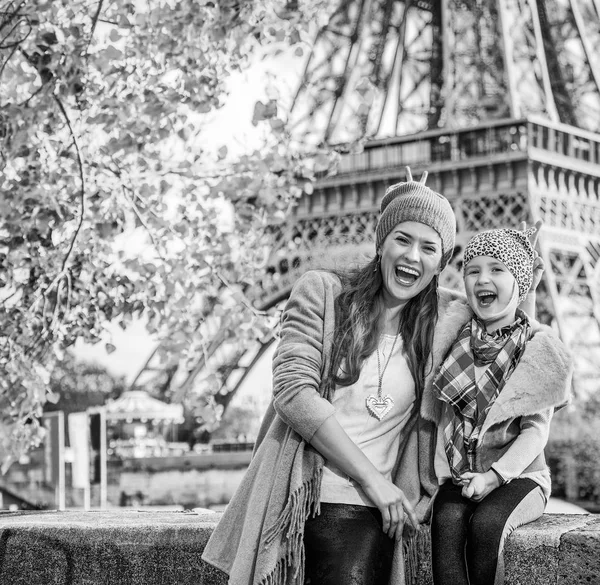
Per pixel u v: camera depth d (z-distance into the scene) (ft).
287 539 17.83
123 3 43.52
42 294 45.29
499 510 18.06
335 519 18.07
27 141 42.75
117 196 46.88
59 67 40.86
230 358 181.37
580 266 153.58
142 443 289.53
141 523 24.31
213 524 23.38
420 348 19.49
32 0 40.01
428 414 19.19
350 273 19.98
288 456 18.37
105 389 401.29
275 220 51.08
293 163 49.75
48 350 46.57
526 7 175.32
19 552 25.29
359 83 46.50
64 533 24.70
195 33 44.24
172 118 46.96
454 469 18.78
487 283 19.13
